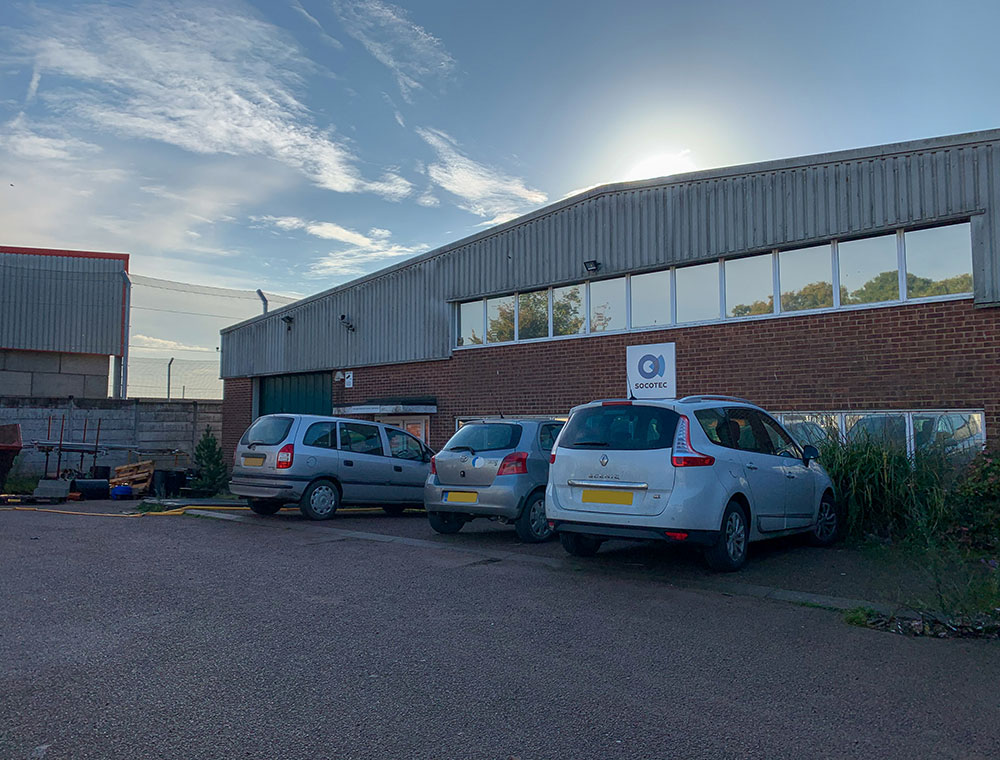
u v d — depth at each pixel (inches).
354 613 240.7
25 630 217.9
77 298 1061.1
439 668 190.7
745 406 339.0
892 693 177.8
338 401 803.4
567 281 607.8
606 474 301.4
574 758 142.9
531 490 380.2
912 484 358.9
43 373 1046.4
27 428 802.8
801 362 488.7
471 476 386.9
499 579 291.7
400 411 697.6
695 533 284.5
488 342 670.5
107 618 231.3
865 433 408.5
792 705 169.8
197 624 226.1
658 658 200.8
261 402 921.5
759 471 318.0
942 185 441.1
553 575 299.7
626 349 572.7
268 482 469.7
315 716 160.2
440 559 332.5
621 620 235.9
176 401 913.5
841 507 377.4
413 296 733.3
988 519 334.3
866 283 469.4
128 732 151.3
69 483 623.5
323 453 480.7
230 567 310.5
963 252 437.7
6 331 1015.6
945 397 435.8
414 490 525.0
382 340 759.1
